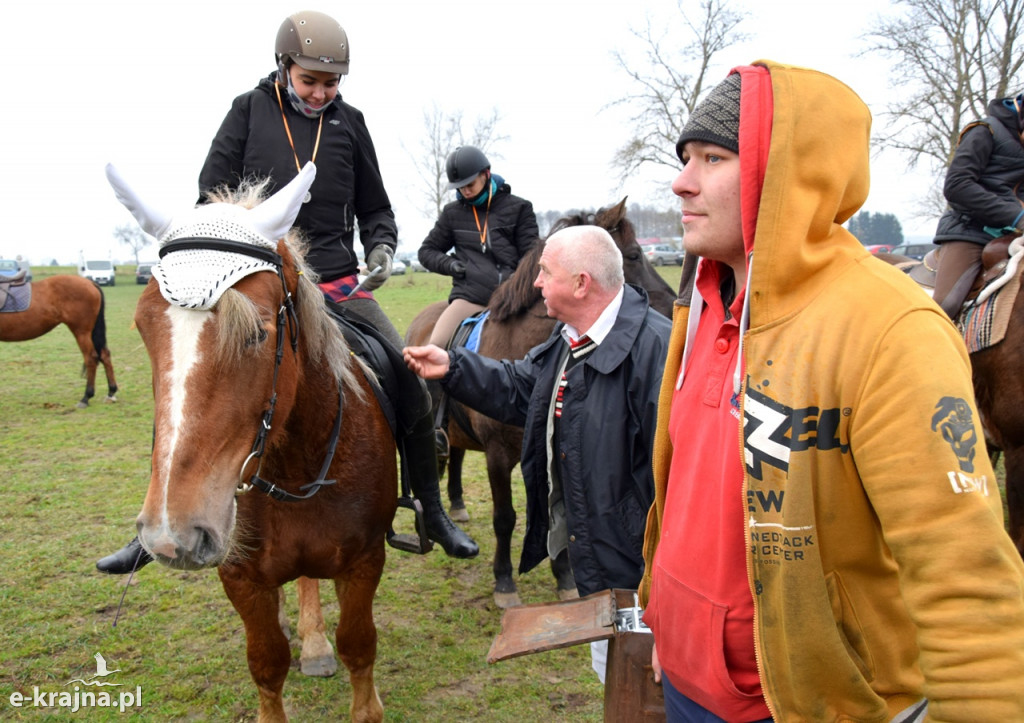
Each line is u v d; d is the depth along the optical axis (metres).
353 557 2.27
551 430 2.12
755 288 1.08
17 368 10.68
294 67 2.57
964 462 0.90
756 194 1.10
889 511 0.94
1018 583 0.87
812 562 1.03
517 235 4.29
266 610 2.18
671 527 1.34
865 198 1.15
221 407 1.56
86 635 3.26
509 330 3.48
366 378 2.41
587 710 2.81
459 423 3.75
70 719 2.70
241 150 2.66
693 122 1.20
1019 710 0.83
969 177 3.37
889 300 1.00
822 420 1.02
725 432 1.21
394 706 2.82
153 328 1.59
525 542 2.39
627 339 1.98
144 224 1.73
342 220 2.75
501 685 2.96
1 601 3.55
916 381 0.93
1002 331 3.10
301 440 2.02
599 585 2.04
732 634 1.21
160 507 1.47
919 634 0.93
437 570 4.03
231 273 1.61
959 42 16.17
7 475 5.52
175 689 2.88
